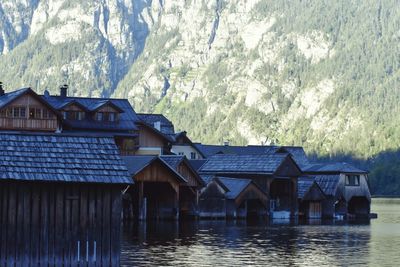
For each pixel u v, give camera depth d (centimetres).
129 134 14788
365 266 7062
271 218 13862
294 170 13912
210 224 11581
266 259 7406
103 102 14825
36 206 5722
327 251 8194
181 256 7469
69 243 5809
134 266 6731
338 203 14650
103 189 5919
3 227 5625
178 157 12288
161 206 12125
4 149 5728
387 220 14062
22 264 5666
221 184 12862
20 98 13338
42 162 5753
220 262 7112
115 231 5947
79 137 6012
